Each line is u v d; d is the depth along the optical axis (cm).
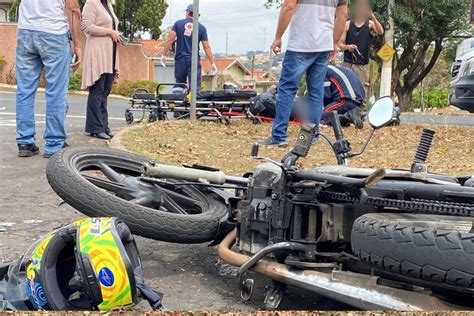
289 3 680
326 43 706
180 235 393
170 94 1104
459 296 268
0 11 4709
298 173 324
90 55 828
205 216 408
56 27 680
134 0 4706
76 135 859
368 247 279
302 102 730
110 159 468
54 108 696
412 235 263
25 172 644
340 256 316
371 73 1798
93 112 846
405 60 2277
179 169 404
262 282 377
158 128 923
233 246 375
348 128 981
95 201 387
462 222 273
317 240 317
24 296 287
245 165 683
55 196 560
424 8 2086
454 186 279
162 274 392
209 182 407
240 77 5791
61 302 273
